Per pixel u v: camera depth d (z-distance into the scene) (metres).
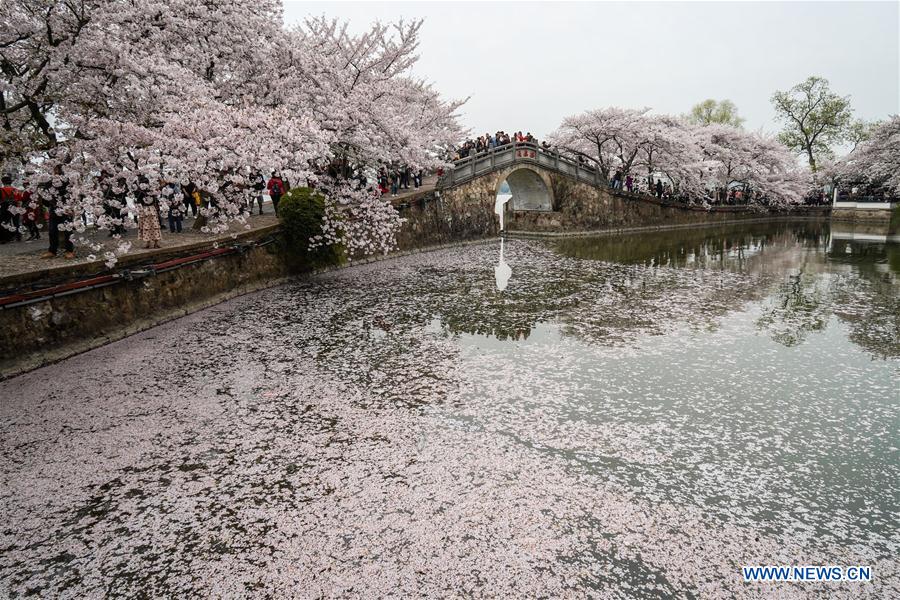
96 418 7.33
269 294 14.58
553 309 13.59
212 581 4.52
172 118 10.71
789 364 9.69
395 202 22.09
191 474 6.08
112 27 11.02
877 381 8.89
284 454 6.50
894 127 41.69
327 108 15.82
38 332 8.98
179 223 14.74
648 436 7.01
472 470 6.16
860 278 18.16
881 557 4.85
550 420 7.42
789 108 54.78
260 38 14.16
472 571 4.59
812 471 6.25
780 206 49.09
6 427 7.05
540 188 32.22
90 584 4.51
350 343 10.61
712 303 14.44
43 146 10.20
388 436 6.94
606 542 4.98
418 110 26.09
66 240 10.83
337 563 4.70
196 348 10.10
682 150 35.62
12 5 10.03
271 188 17.91
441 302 14.11
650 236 32.84
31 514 5.40
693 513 5.45
